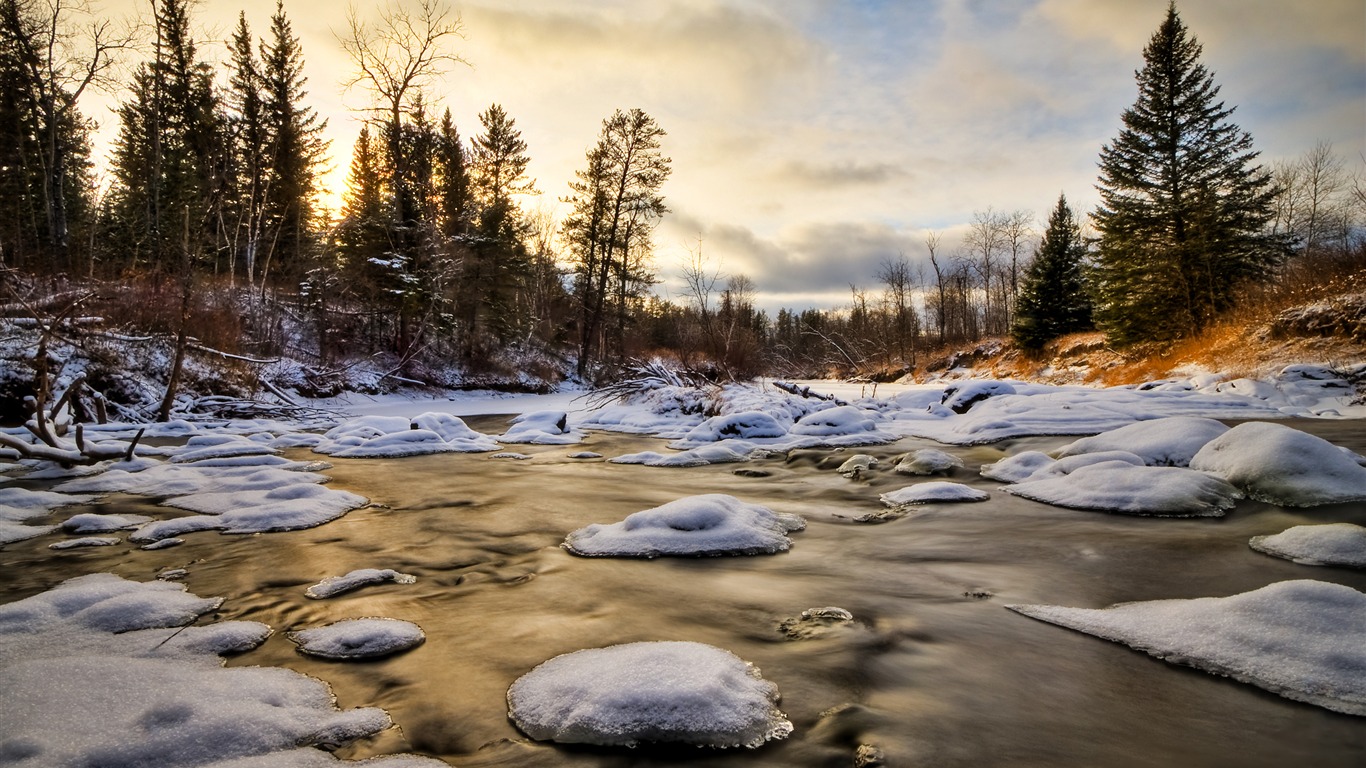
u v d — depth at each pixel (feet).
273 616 11.81
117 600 11.80
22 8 69.00
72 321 47.80
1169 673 9.11
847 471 27.68
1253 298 65.82
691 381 60.44
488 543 16.88
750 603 12.21
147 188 89.25
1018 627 10.91
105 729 7.24
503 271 103.45
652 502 22.22
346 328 88.84
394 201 87.81
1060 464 23.54
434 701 8.53
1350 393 42.68
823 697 8.45
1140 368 75.05
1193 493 18.39
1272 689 8.43
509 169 126.62
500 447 37.70
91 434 38.34
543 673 9.00
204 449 32.48
